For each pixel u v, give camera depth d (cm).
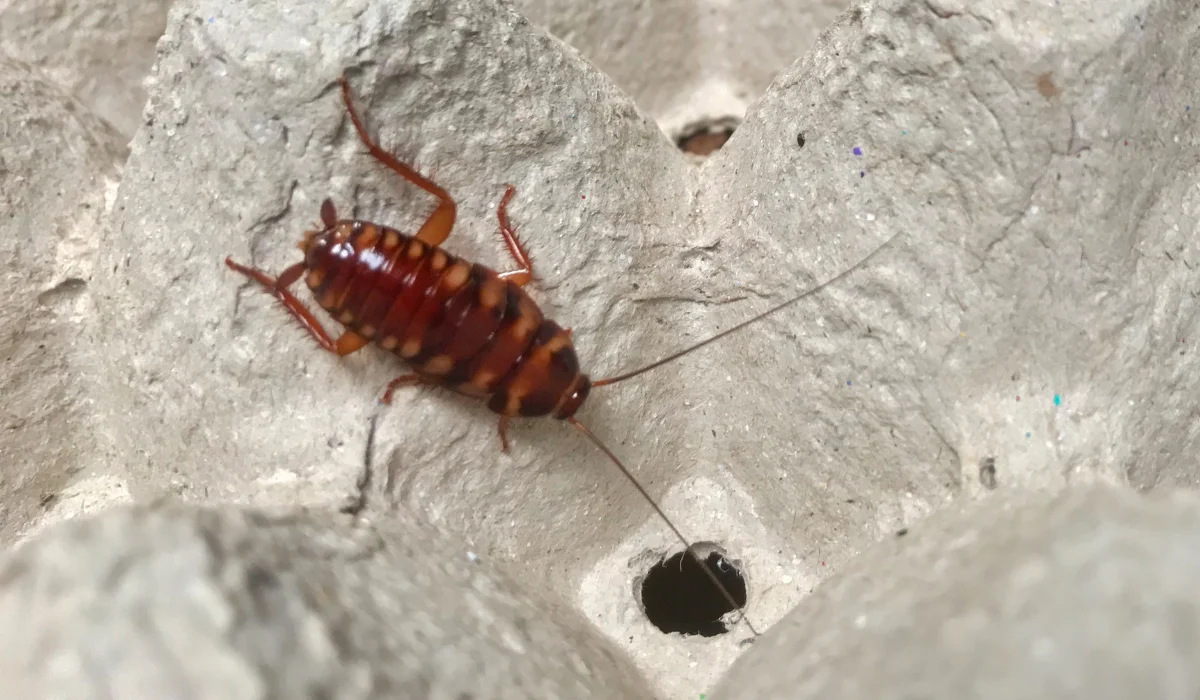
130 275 5
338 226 5
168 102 5
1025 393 5
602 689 5
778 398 6
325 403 5
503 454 6
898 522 5
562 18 8
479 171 6
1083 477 5
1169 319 5
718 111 9
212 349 5
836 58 5
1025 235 5
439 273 5
